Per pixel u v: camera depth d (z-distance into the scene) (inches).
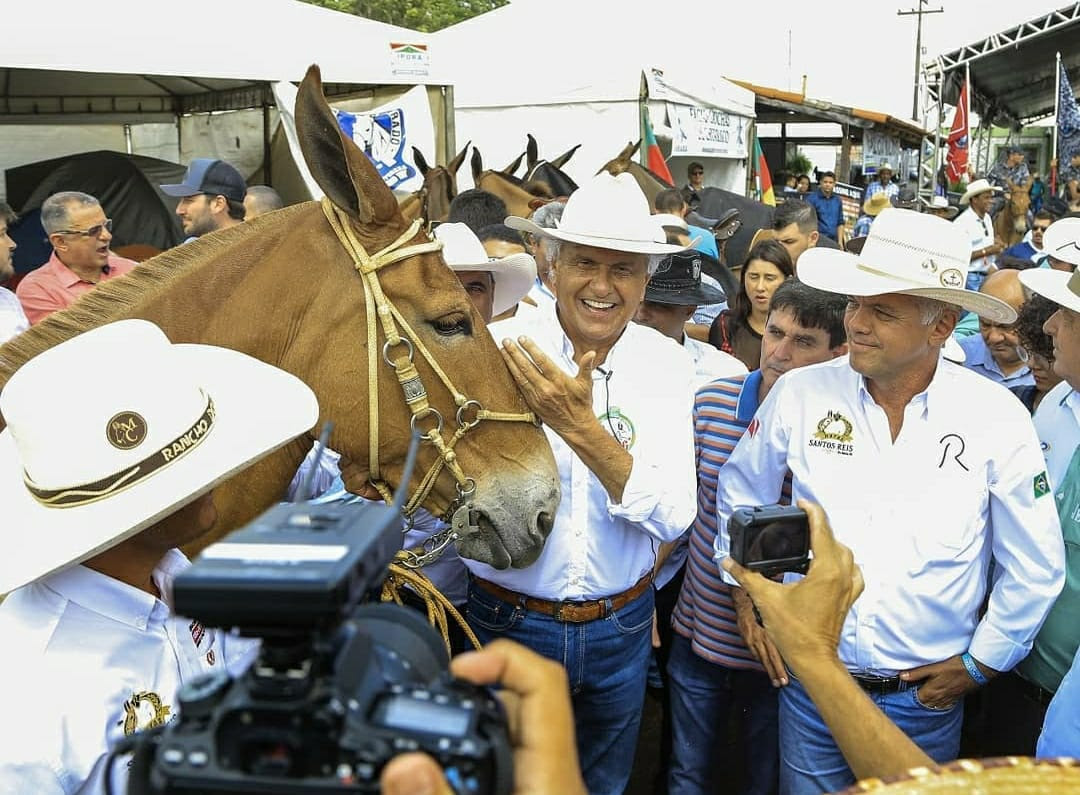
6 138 363.3
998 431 88.4
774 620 56.0
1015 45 764.6
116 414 53.2
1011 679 102.9
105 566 56.0
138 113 387.9
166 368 56.0
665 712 134.6
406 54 314.8
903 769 51.4
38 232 278.8
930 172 1016.9
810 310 105.5
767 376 110.3
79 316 74.2
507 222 108.1
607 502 91.8
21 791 48.9
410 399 76.5
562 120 423.5
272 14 290.5
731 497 102.1
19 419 52.9
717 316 194.4
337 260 77.2
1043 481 88.6
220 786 27.1
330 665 28.0
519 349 80.0
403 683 30.7
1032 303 118.4
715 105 477.4
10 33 227.9
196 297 76.3
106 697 52.0
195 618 26.6
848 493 90.9
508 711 32.7
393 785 25.0
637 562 95.3
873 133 834.2
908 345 85.5
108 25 245.0
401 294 76.8
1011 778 33.7
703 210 381.4
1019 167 634.2
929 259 85.5
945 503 88.3
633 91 411.2
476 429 78.7
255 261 78.1
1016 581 88.7
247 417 60.4
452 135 339.0
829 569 55.9
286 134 294.8
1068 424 100.2
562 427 81.4
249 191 261.4
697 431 114.0
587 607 93.4
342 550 28.0
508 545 78.5
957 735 96.2
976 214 395.5
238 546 28.4
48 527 52.8
